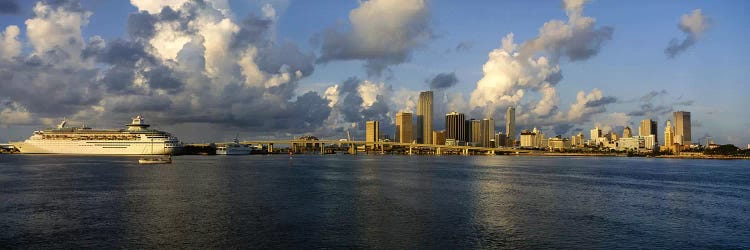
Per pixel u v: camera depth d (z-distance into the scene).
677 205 89.62
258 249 54.62
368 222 69.44
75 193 100.12
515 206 85.69
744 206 89.19
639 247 57.28
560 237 61.38
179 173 162.50
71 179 133.75
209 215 74.06
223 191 105.44
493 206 85.44
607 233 63.97
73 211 76.94
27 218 70.94
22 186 113.75
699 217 76.69
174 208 80.44
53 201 87.94
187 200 90.12
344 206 83.81
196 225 66.50
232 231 63.00
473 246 56.56
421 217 73.69
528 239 60.16
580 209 83.06
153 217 72.12
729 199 99.44
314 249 54.78
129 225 66.31
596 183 135.12
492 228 66.12
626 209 83.75
